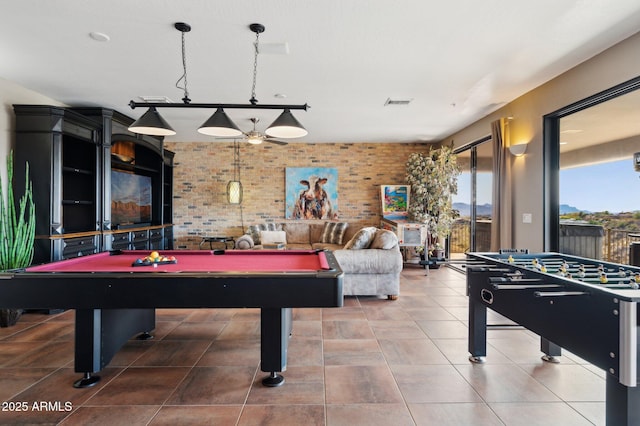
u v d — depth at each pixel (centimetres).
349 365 247
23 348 278
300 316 359
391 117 535
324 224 706
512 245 448
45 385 219
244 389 214
